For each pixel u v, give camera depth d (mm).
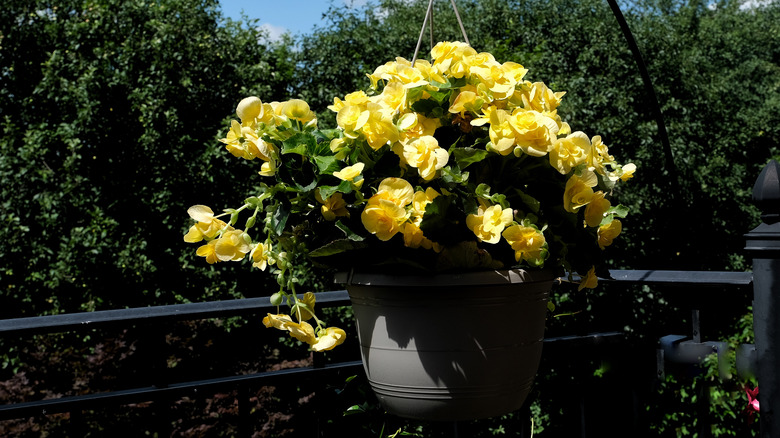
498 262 915
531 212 963
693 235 4305
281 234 1022
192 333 8039
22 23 9086
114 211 8367
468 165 929
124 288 8203
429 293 921
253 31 9586
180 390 1201
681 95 9398
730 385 2387
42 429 6312
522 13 9906
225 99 9109
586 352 1742
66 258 7727
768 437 1261
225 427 6773
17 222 7828
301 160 945
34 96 8922
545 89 1003
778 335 1250
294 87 9789
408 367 953
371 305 980
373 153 944
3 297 7992
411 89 961
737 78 14453
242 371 8180
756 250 1275
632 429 1953
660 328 8250
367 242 929
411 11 10664
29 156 7984
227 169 8492
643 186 8531
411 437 1453
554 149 908
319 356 1362
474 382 944
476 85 976
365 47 9578
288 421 6867
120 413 6504
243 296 8508
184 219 8508
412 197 880
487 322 934
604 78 8688
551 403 4254
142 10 8844
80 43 8758
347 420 1429
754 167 11492
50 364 7191
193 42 8852
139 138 8297
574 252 1012
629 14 9438
